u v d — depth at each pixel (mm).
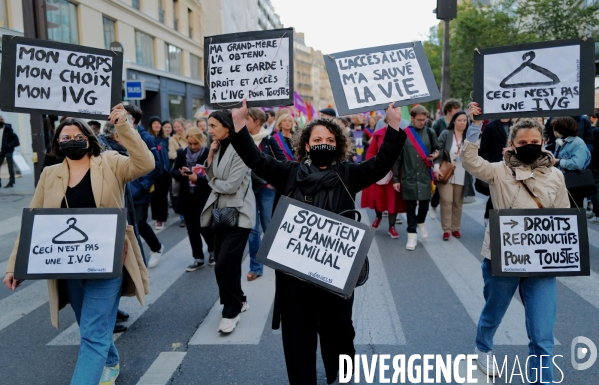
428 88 2957
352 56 3004
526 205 2912
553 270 2830
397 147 2742
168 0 24094
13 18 13516
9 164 12812
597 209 7676
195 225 5836
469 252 6379
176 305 4793
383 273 5602
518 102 3041
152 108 23359
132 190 5805
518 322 4160
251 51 3193
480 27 24219
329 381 3109
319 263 2641
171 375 3416
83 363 2715
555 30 21688
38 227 2801
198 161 5770
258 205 5570
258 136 5395
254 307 4680
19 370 3566
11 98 2975
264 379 3330
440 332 4012
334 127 2859
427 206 6887
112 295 2875
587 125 7309
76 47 3000
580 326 4031
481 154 6324
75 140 2859
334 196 2807
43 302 4980
